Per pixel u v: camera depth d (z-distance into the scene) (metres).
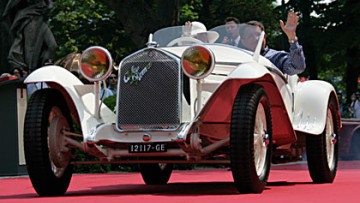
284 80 8.84
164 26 22.53
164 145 7.46
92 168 15.16
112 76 13.84
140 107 7.54
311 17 35.50
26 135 7.50
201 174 12.97
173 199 6.72
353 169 15.23
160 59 7.56
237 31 8.66
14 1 23.06
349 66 36.22
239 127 7.14
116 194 7.71
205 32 8.73
